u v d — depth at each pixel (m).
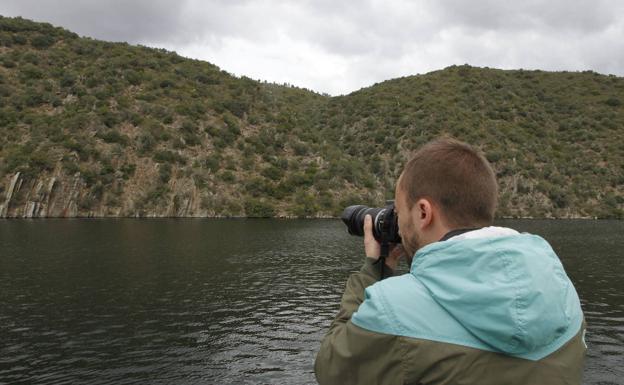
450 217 1.88
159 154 110.94
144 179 107.19
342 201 114.25
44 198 97.38
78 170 100.94
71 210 98.94
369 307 1.79
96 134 112.44
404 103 186.00
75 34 163.25
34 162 98.62
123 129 118.25
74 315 22.98
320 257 44.50
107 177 103.44
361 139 166.50
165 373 15.80
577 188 140.75
